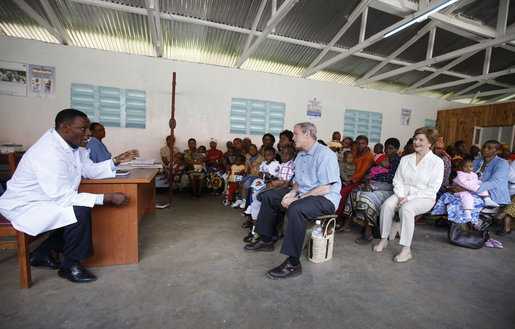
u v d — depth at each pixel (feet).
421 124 24.62
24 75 14.80
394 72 18.02
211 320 4.92
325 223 8.19
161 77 16.96
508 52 18.40
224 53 17.48
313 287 6.24
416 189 8.14
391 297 5.96
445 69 19.71
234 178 13.70
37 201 5.59
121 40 15.76
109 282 6.07
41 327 4.55
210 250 8.10
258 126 19.31
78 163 6.32
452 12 13.58
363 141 11.37
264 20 15.01
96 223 6.63
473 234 9.27
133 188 6.80
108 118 16.31
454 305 5.74
